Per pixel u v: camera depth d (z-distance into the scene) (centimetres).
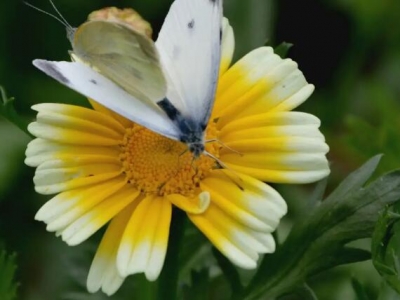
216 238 27
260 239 26
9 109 29
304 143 27
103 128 28
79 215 27
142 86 26
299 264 28
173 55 26
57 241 36
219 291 32
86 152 28
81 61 28
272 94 28
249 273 32
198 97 26
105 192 27
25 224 37
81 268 32
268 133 27
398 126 37
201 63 26
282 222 36
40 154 28
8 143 37
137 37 25
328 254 28
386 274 27
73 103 38
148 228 27
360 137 34
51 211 27
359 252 28
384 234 27
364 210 28
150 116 26
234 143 27
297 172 27
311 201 29
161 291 28
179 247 28
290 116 28
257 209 27
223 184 27
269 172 27
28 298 36
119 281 27
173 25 27
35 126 28
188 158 28
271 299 28
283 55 29
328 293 34
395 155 34
